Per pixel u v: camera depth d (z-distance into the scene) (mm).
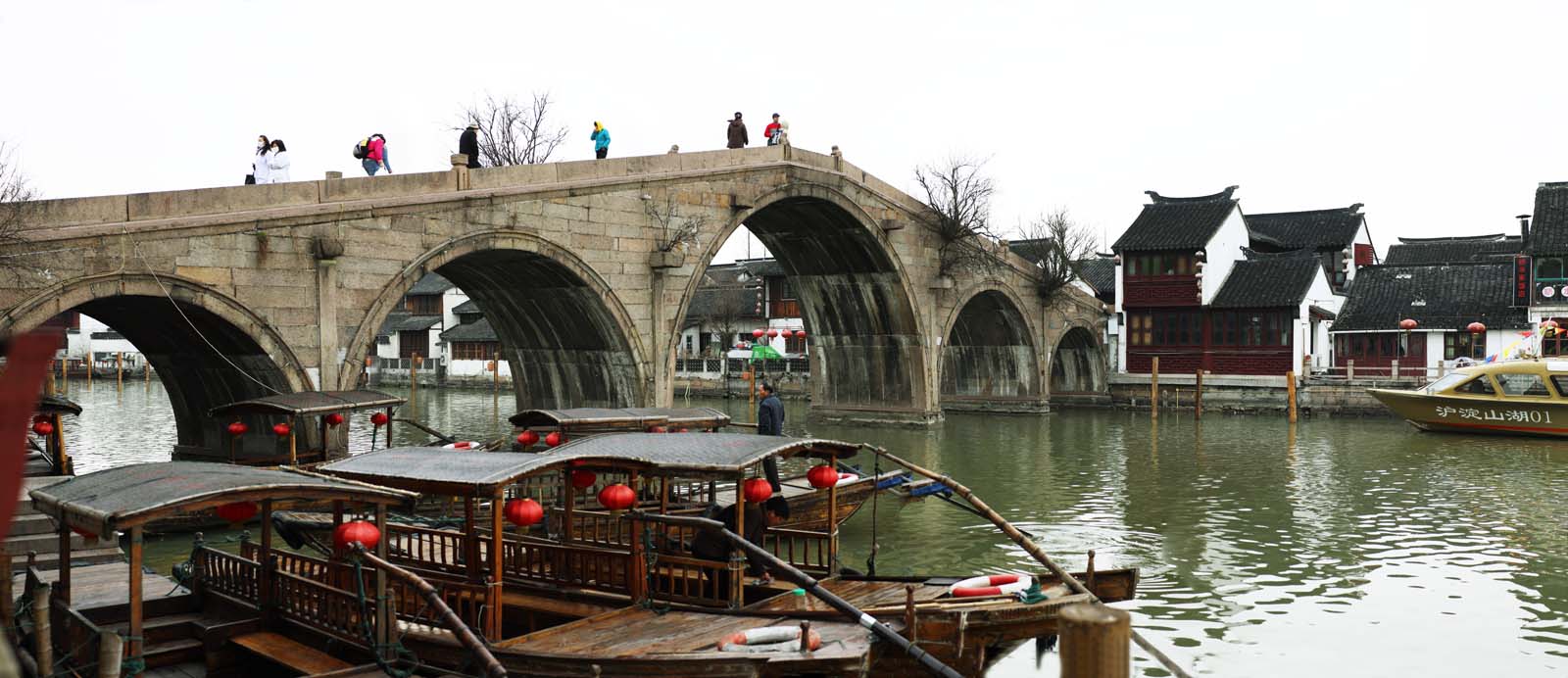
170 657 10852
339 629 10398
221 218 19188
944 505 21797
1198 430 37219
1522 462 27938
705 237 28922
